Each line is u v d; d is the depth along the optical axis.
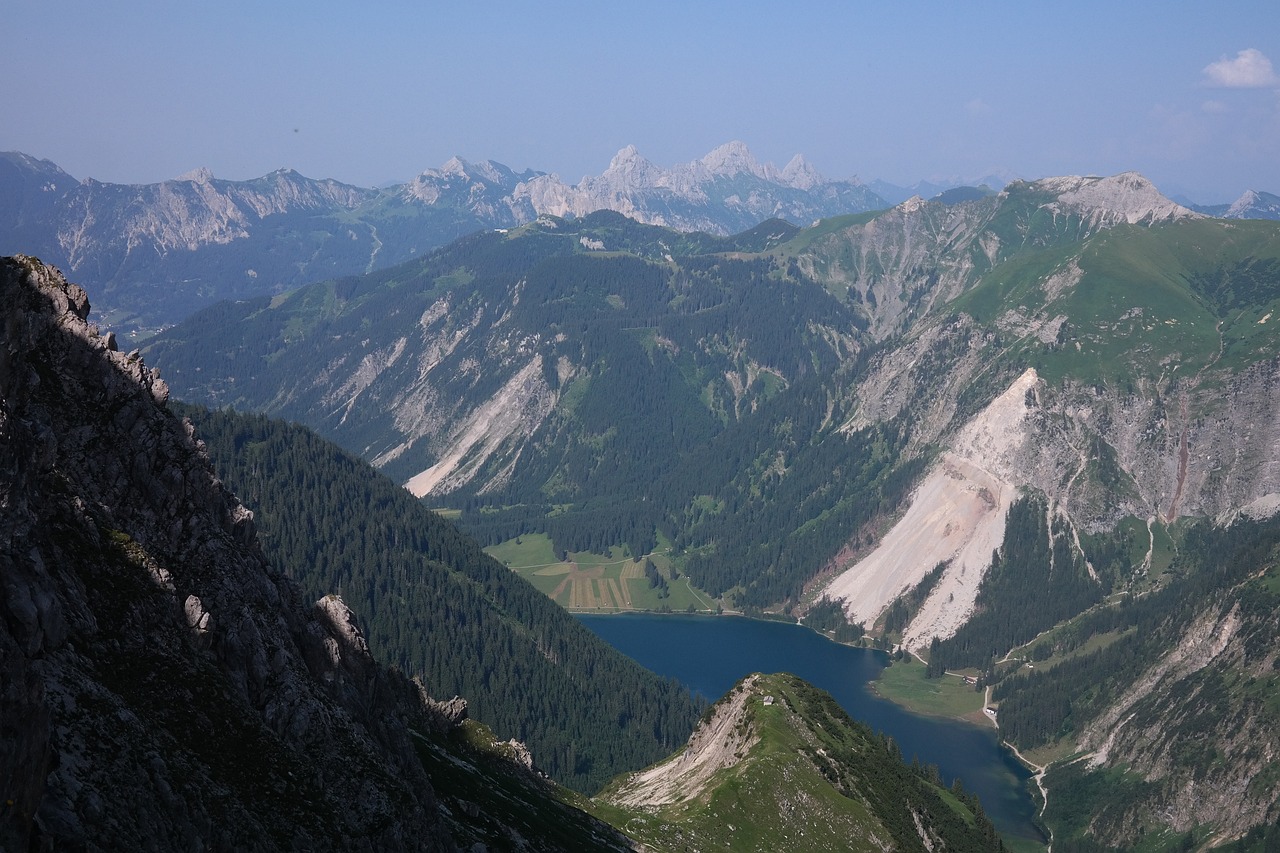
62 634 76.62
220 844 75.88
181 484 100.94
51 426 92.94
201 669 88.31
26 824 60.59
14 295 89.94
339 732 96.94
